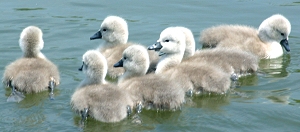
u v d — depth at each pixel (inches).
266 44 614.5
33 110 458.0
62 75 544.7
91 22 701.9
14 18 709.9
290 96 491.5
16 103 471.2
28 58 533.6
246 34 611.2
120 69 550.3
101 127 425.7
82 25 691.4
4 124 430.0
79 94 443.5
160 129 421.1
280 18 616.4
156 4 778.8
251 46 598.2
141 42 638.5
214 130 419.2
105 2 785.6
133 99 451.5
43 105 468.4
